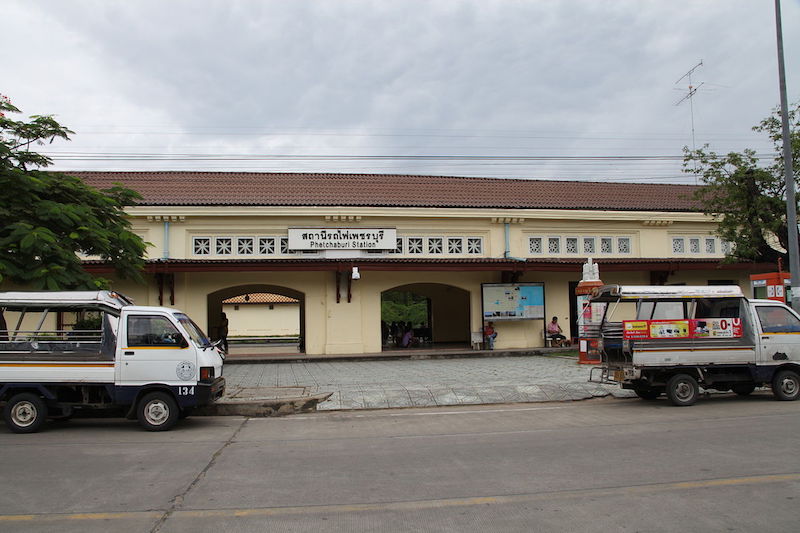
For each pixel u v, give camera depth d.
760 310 11.60
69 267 11.48
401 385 13.57
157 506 5.42
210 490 5.92
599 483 5.99
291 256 22.14
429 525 4.87
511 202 24.64
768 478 6.03
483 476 6.34
